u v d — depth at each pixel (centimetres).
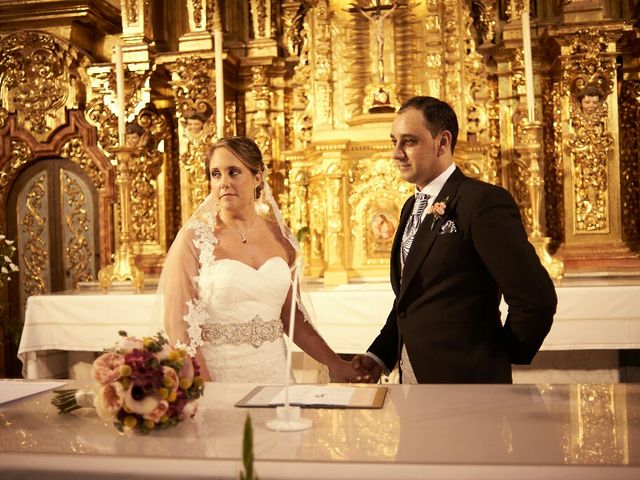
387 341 296
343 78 628
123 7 670
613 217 607
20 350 496
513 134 638
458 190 261
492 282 256
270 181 657
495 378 247
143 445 156
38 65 721
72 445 157
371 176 578
